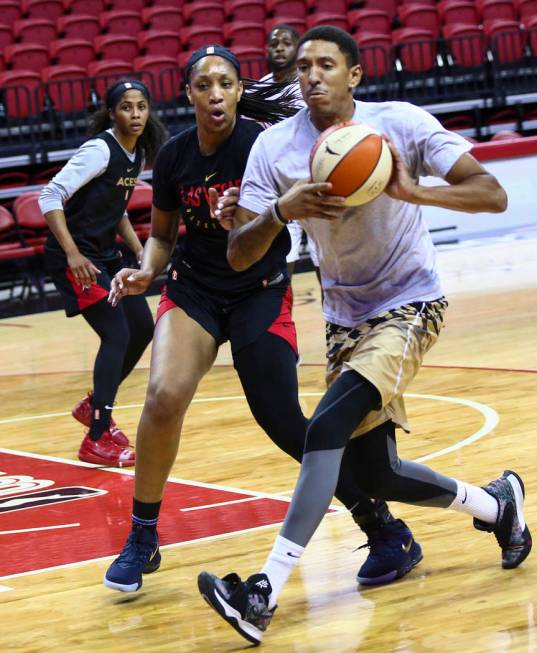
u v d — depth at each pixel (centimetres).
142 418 452
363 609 419
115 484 666
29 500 637
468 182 386
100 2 2128
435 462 641
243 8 2142
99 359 712
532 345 994
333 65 396
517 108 2088
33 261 1580
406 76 2053
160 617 429
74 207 706
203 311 467
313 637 395
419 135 398
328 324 438
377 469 425
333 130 378
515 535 450
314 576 463
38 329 1353
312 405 822
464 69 2086
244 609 381
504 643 372
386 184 378
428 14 2159
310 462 398
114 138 704
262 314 464
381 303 423
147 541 461
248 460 690
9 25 2061
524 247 1597
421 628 394
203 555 505
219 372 1016
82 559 515
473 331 1085
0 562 518
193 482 645
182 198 476
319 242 420
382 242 411
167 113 1934
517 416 742
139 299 730
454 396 824
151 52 2019
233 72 467
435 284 423
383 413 417
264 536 528
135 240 750
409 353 410
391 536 447
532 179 1686
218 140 473
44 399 952
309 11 2197
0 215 1512
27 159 1762
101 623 426
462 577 446
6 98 1827
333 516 550
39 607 450
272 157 414
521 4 2223
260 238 395
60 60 1961
